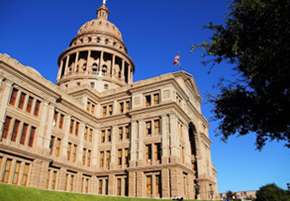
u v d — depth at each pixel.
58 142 44.66
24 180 35.66
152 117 47.41
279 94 14.36
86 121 52.25
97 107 56.81
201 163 58.25
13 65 36.97
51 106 43.19
